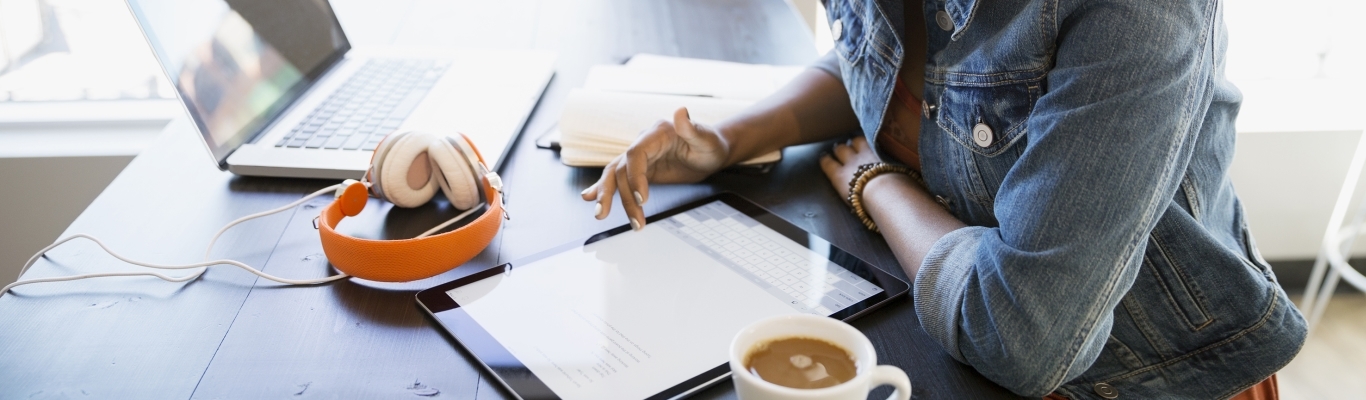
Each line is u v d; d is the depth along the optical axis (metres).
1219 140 0.68
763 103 0.90
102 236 0.69
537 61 1.13
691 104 0.91
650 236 0.70
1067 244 0.50
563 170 0.85
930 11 0.68
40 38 1.64
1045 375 0.50
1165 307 0.64
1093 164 0.50
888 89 0.74
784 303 0.59
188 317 0.58
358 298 0.61
